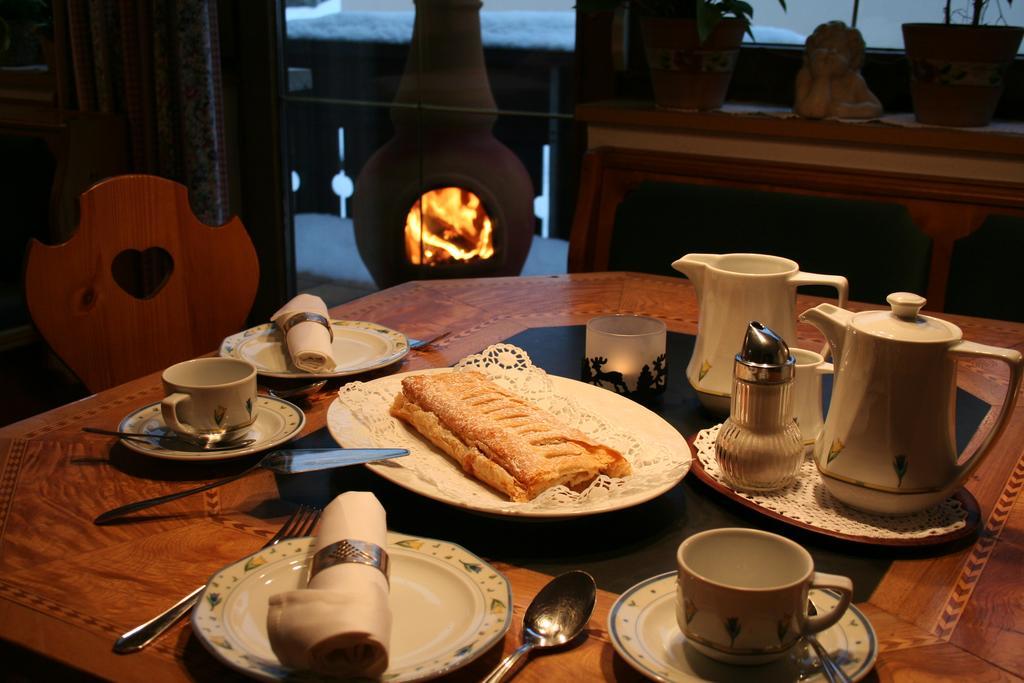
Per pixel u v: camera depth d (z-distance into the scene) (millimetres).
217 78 2811
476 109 2902
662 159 2137
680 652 639
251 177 3230
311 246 3311
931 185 1909
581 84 2646
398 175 3021
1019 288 1822
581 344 1279
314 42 3078
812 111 2146
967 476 810
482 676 636
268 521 828
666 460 884
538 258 3061
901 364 783
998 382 1191
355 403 1009
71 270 1371
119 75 2826
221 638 627
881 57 2271
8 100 3059
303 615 590
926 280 1908
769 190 2049
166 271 2912
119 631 673
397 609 682
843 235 1937
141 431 977
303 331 1176
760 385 832
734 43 2230
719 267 1052
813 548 799
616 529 824
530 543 799
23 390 2523
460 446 894
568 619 688
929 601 726
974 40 1943
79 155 2639
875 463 809
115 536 797
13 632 667
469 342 1285
